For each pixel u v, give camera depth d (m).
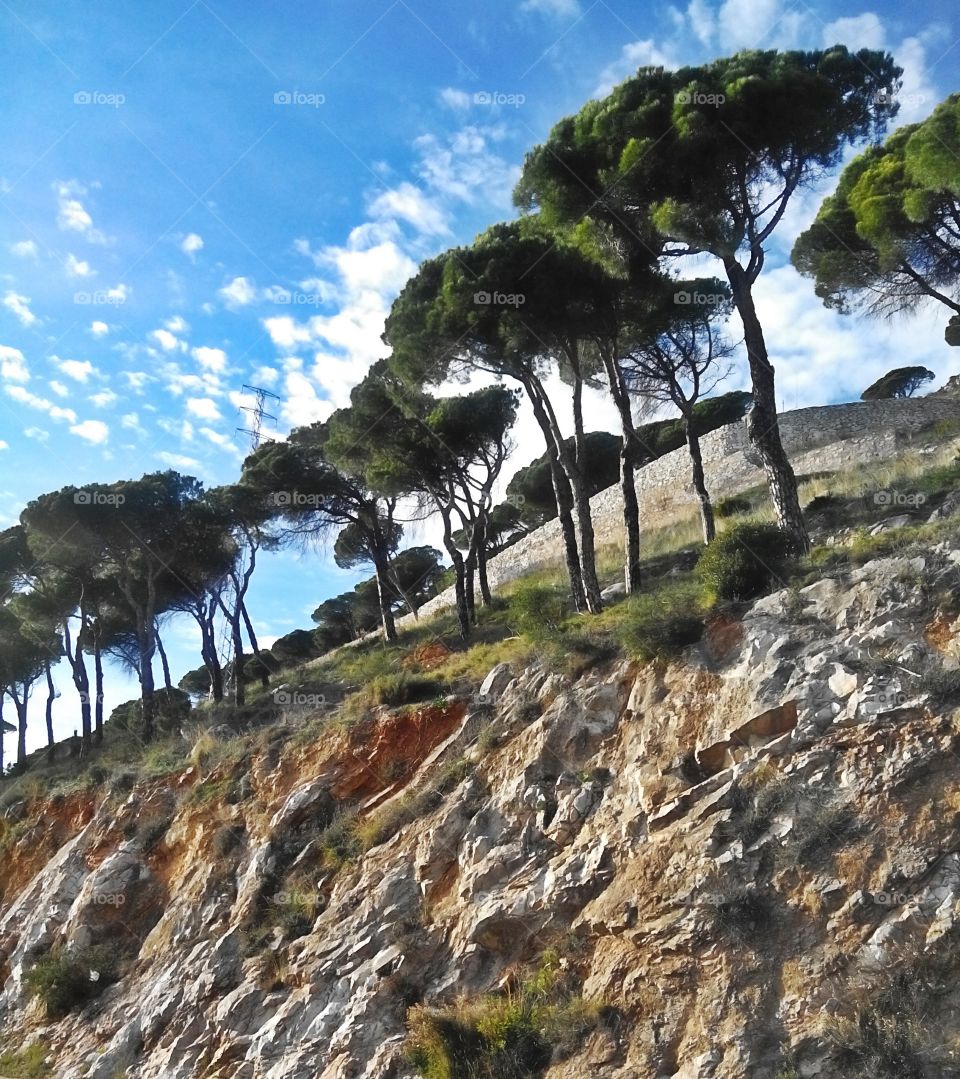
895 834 10.91
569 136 21.42
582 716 15.91
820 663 13.38
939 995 9.55
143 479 34.97
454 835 15.84
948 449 29.17
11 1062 18.67
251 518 37.12
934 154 21.17
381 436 31.11
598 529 43.66
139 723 39.41
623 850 13.14
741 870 11.54
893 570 14.29
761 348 19.55
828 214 28.53
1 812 30.22
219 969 17.03
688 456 41.44
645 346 27.94
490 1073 11.59
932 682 12.05
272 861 18.55
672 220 18.95
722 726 13.65
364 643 41.25
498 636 27.69
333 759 20.20
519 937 13.44
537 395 23.73
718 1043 10.20
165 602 39.72
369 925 15.34
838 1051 9.53
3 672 45.69
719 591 16.34
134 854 22.31
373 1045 13.30
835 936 10.47
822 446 38.53
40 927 22.61
